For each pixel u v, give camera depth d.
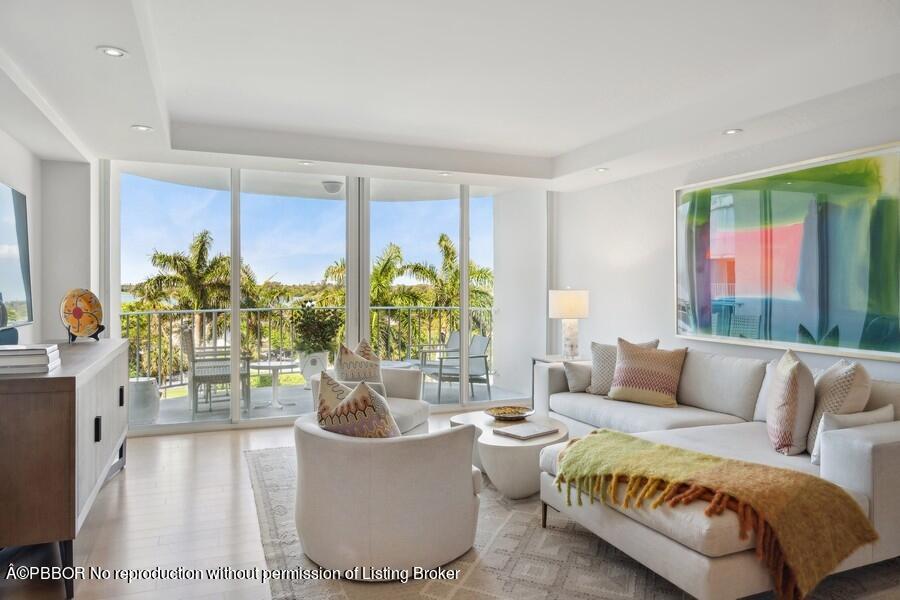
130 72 2.69
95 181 4.55
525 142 4.88
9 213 3.38
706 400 3.96
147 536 2.92
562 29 2.76
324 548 2.51
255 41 2.88
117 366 3.57
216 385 5.23
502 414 3.86
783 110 3.32
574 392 4.62
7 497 2.26
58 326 4.25
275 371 5.43
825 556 2.14
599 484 2.53
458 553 2.63
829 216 3.56
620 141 4.55
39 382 2.28
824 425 2.67
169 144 4.08
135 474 3.88
